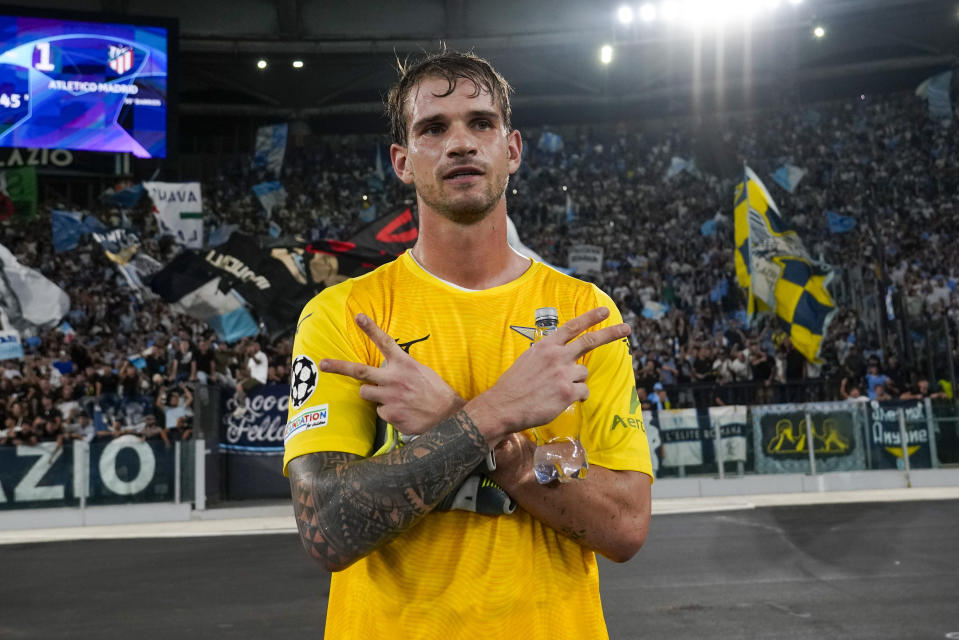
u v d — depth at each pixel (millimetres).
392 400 1496
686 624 5000
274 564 7902
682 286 24719
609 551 1582
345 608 1609
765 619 5059
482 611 1517
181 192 21250
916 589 5797
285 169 31828
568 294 1768
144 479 12234
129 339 19922
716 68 31750
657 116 33812
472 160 1651
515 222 30547
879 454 13516
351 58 29953
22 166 20625
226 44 28578
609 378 1720
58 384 14992
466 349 1657
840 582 6133
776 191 30047
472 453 1444
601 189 31328
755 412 13500
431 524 1570
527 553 1575
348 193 31156
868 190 28391
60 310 16234
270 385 12805
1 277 15914
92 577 7543
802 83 32844
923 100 30672
